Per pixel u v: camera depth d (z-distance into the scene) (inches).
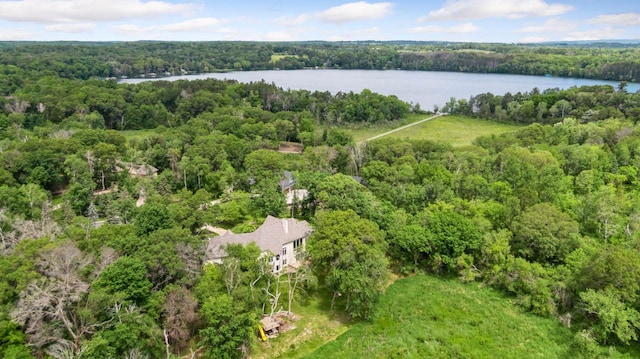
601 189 2672.2
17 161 3213.6
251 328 1592.0
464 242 2151.8
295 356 1653.5
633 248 2060.8
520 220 2234.3
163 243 1752.0
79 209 2960.1
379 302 1993.1
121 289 1540.4
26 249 1692.9
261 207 2792.8
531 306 1913.1
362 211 2423.7
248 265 1867.6
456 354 1647.4
